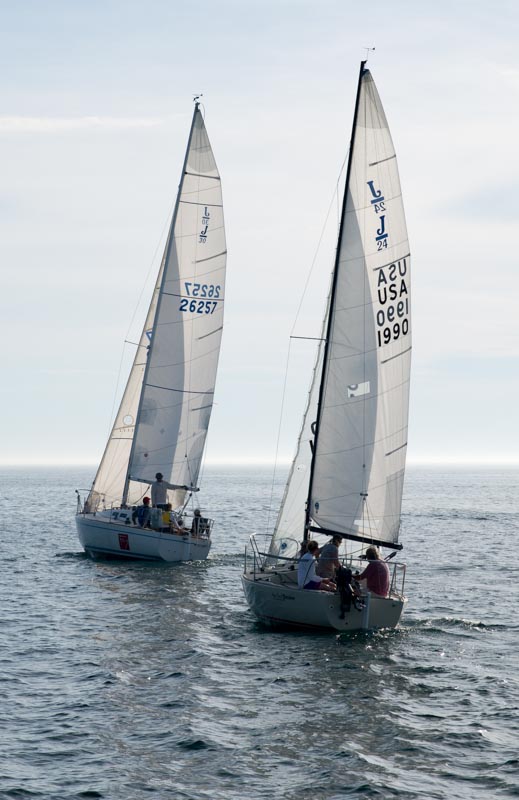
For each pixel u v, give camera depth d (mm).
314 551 50000
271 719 35906
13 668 43031
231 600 60281
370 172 50031
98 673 42000
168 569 73562
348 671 42469
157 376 79750
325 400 50500
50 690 39469
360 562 52562
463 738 34062
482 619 55906
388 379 50406
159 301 79625
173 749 32781
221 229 80625
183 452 80375
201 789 29547
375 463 50219
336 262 50344
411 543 109062
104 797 28969
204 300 80500
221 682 40656
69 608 57656
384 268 50188
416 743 33562
